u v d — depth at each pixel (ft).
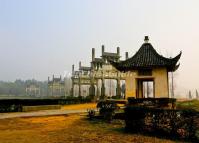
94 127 57.47
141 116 46.88
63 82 476.95
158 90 73.15
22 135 47.06
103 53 225.35
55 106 128.16
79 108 128.77
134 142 39.14
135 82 75.46
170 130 42.34
